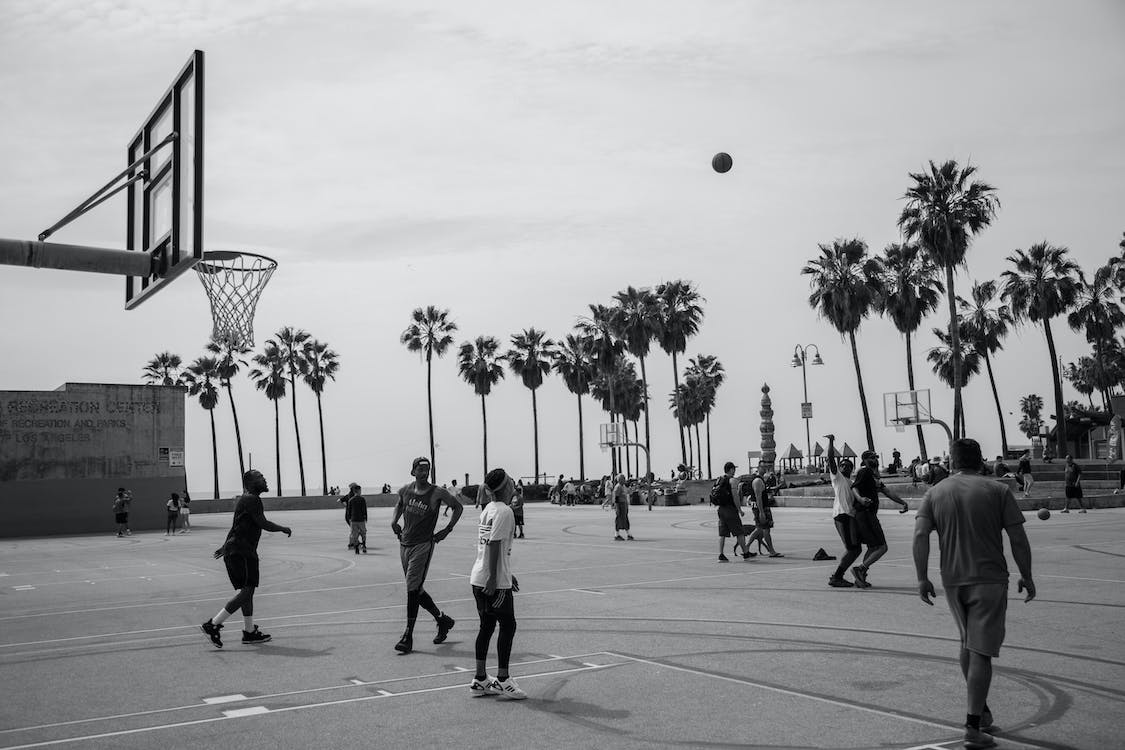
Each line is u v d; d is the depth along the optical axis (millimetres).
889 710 6496
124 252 10781
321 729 6414
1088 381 103062
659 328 66375
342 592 14891
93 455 43344
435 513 9602
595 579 15500
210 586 16625
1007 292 59531
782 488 50219
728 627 10109
